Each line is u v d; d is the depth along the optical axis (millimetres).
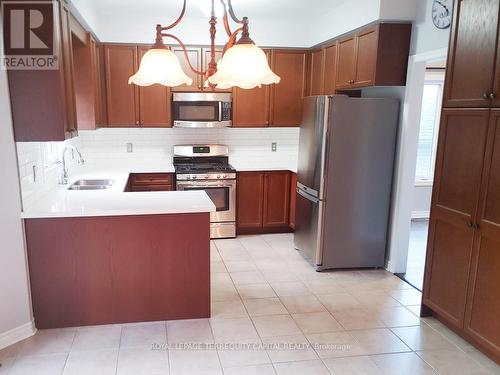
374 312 3230
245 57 2117
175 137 5297
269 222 5258
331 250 4043
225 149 5395
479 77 2539
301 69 5109
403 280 3893
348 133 3836
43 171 3225
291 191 5180
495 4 2404
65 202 2922
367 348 2725
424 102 5973
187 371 2434
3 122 2477
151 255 2898
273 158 5613
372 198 4020
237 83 2244
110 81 4742
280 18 4848
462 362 2592
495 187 2438
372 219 4066
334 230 4008
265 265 4191
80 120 4066
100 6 4191
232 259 4355
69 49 2893
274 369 2473
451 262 2830
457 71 2725
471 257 2645
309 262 4293
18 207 2605
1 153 2494
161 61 2311
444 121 2846
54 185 3566
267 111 5137
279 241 4984
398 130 3922
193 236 2930
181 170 4871
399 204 3953
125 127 4891
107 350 2627
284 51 5023
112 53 4691
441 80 5859
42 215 2656
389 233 4125
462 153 2691
